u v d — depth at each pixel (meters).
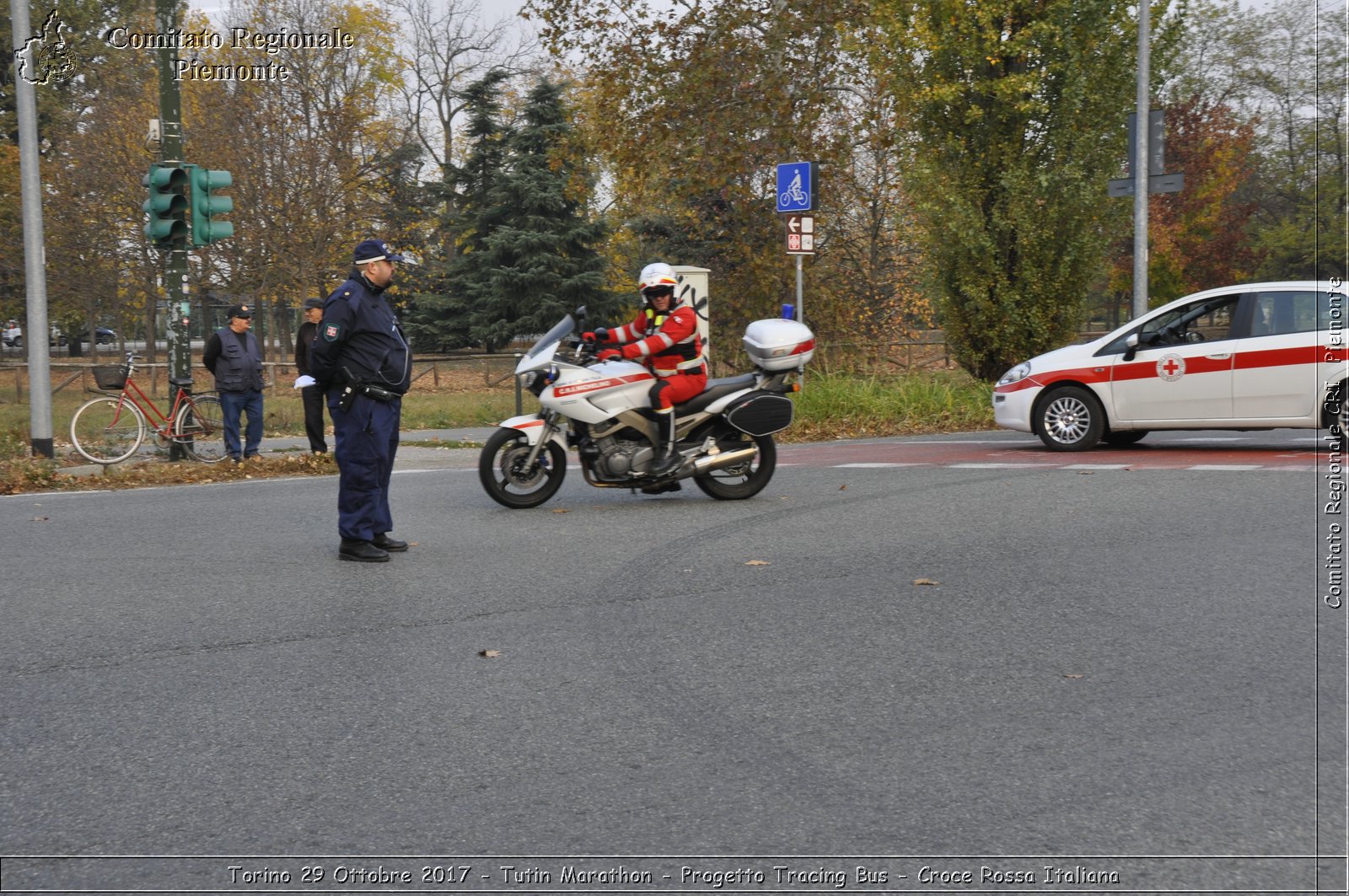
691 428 10.01
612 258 43.06
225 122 31.42
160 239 14.30
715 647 5.72
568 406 9.73
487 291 42.50
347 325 7.70
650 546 8.21
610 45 21.69
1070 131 21.06
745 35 21.36
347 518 7.91
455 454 15.18
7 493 11.84
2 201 34.69
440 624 6.24
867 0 21.47
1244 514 8.91
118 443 14.42
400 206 46.25
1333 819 3.72
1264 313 12.70
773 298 23.30
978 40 21.23
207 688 5.22
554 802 3.95
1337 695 4.89
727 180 22.23
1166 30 21.08
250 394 14.30
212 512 10.08
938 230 21.78
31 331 14.30
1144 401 13.02
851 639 5.83
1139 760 4.22
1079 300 21.58
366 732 4.64
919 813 3.81
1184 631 5.88
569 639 5.91
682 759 4.30
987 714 4.72
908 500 9.91
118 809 3.96
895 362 24.58
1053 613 6.26
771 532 8.64
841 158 22.44
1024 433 16.48
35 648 5.88
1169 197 36.62
